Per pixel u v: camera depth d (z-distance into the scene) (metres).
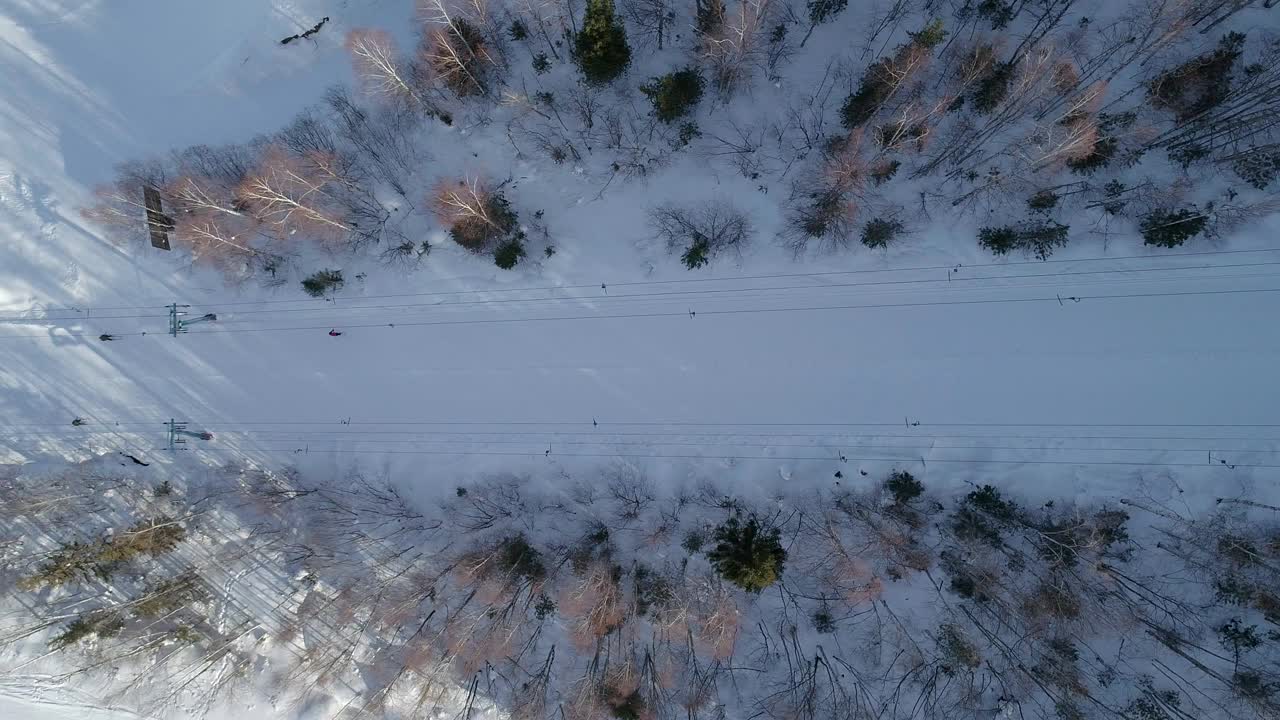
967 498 35.09
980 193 34.97
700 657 36.38
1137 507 34.44
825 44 35.81
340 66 37.62
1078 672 34.91
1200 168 34.16
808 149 35.69
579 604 35.62
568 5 34.19
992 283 35.16
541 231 36.78
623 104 36.31
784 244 35.50
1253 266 33.94
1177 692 34.31
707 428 36.38
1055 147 33.12
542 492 37.00
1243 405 34.19
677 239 35.84
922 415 35.50
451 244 37.12
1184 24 32.12
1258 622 33.81
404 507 37.53
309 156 36.16
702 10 34.62
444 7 34.78
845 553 34.62
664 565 36.47
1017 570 34.88
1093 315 34.81
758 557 31.39
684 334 36.47
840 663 35.94
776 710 35.53
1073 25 34.78
